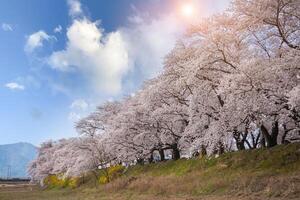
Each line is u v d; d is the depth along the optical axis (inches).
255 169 1001.5
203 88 1077.8
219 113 1050.1
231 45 1007.6
